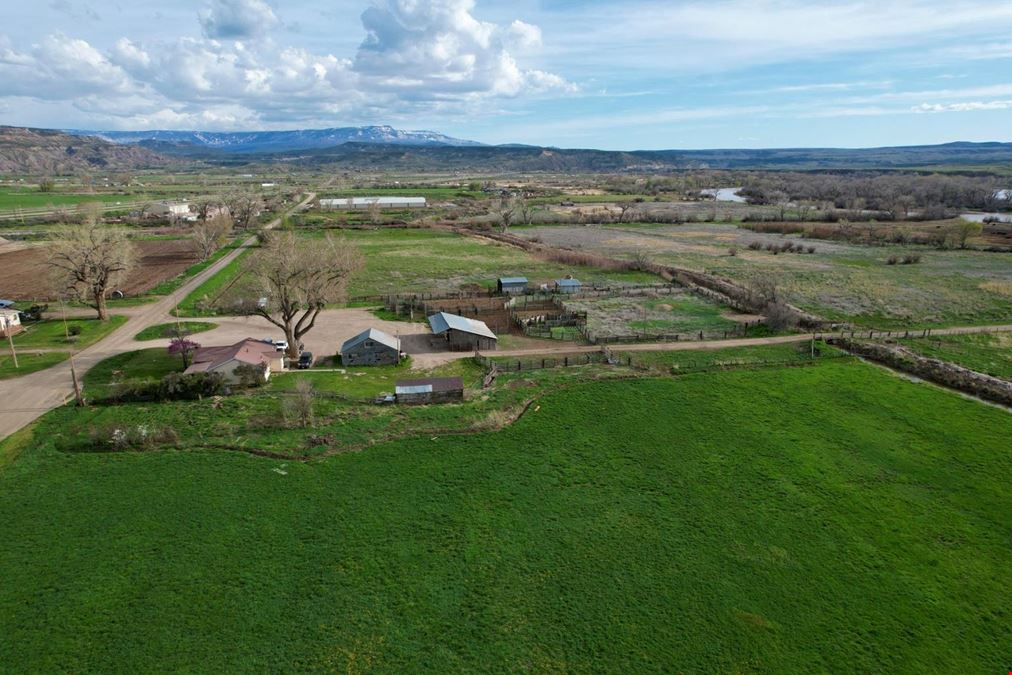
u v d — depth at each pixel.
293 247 64.50
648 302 93.69
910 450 45.66
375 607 30.44
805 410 52.34
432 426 49.12
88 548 34.09
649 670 27.23
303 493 39.69
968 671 27.23
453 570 33.12
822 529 36.69
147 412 50.91
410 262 126.62
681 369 61.66
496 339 71.06
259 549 34.34
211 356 61.06
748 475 42.41
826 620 29.98
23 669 26.47
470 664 27.33
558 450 45.78
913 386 57.72
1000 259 129.38
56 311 86.81
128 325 79.62
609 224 192.75
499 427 49.25
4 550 33.81
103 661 27.00
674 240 160.25
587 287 101.62
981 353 67.88
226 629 28.88
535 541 35.56
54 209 192.88
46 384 57.81
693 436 47.88
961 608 30.70
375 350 64.69
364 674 26.69
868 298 93.94
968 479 41.84
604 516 37.91
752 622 29.84
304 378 59.62
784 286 102.81
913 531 36.47
